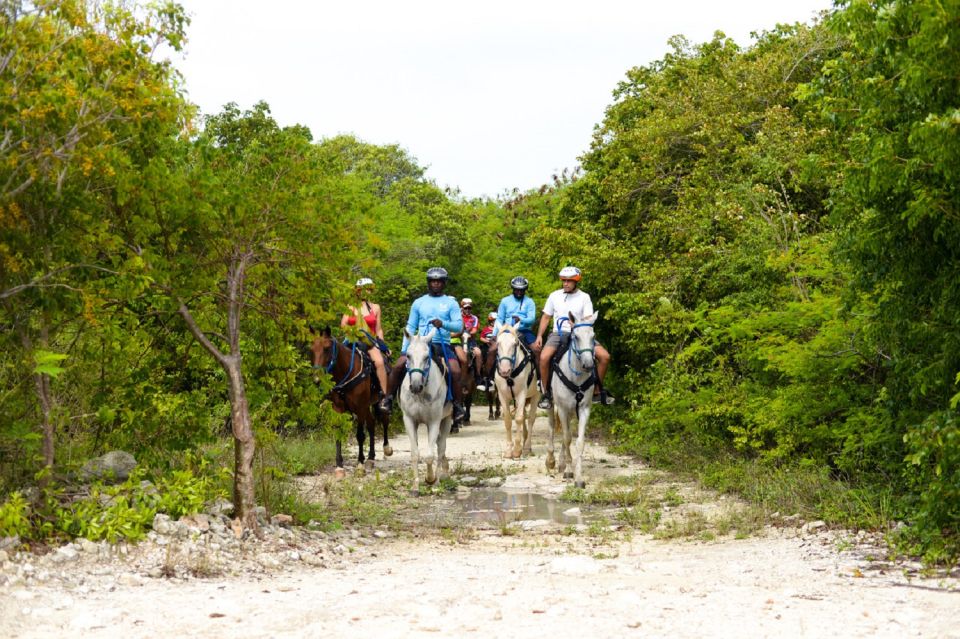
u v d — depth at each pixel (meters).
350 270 9.91
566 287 15.06
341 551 9.14
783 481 11.87
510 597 6.69
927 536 8.16
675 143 21.20
